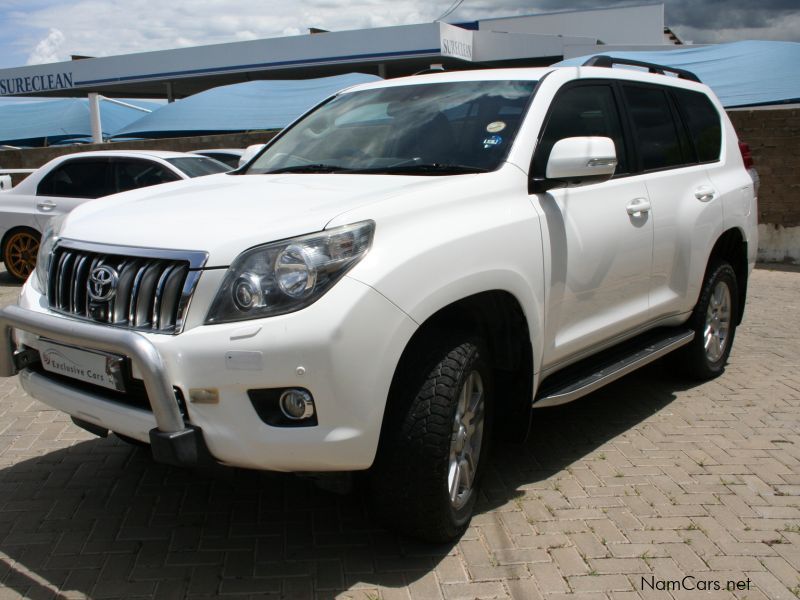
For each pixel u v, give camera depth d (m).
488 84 4.04
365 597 2.86
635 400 5.06
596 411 4.86
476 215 3.19
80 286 3.00
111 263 2.92
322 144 4.11
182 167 9.19
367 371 2.66
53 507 3.54
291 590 2.90
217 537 3.28
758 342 6.62
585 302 3.85
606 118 4.25
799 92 12.23
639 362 4.32
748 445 4.31
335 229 2.72
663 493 3.71
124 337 2.62
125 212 3.22
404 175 3.53
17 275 9.73
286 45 23.91
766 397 5.12
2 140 20.45
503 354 3.47
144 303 2.78
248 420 2.62
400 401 2.92
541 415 4.79
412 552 3.16
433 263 2.89
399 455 2.91
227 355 2.58
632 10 27.86
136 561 3.09
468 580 2.97
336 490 2.91
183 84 28.69
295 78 27.53
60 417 4.68
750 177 5.57
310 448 2.62
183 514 3.48
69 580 2.95
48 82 28.20
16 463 4.00
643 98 4.64
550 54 23.94
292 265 2.63
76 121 20.36
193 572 3.02
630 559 3.13
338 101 4.53
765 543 3.27
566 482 3.83
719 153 5.35
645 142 4.53
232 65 24.72
